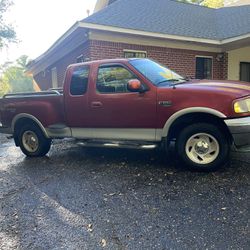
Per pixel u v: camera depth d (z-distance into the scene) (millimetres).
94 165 5125
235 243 2605
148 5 13383
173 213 3209
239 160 4828
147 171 4582
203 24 13539
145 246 2648
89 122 5125
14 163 5766
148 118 4562
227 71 13867
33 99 5883
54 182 4434
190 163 4410
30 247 2748
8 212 3520
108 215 3270
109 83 4922
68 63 13438
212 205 3324
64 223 3164
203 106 4156
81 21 9711
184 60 12750
